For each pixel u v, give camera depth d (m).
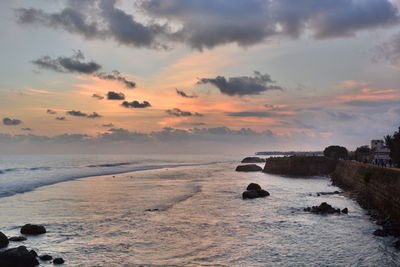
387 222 29.84
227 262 20.53
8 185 56.12
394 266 19.77
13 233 25.98
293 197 47.72
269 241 25.03
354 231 27.84
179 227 28.98
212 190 55.25
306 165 95.31
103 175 87.88
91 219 31.44
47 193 48.41
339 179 70.00
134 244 24.00
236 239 25.52
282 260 20.89
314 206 37.53
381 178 36.56
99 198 44.50
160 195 48.41
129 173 99.00
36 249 22.44
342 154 117.56
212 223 30.61
